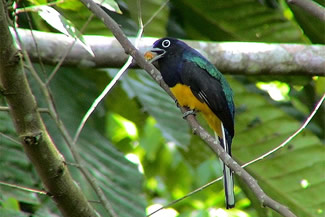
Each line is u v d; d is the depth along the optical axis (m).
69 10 10.98
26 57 6.81
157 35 12.30
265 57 12.30
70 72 11.80
